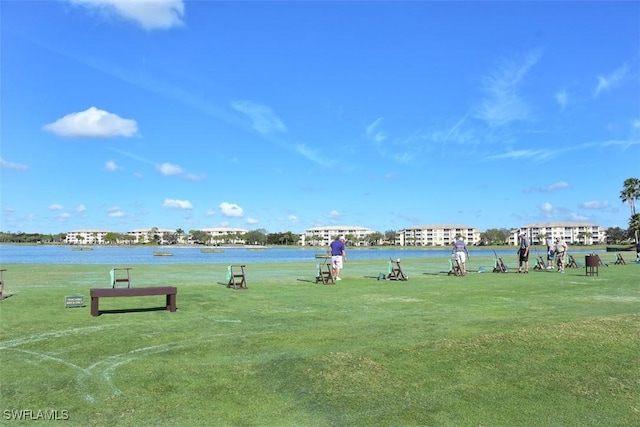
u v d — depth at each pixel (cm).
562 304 1463
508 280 2244
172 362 817
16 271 2644
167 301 1329
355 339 978
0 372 753
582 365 841
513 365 835
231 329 1073
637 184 10700
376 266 3394
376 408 661
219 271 2805
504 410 672
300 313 1295
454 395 714
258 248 19962
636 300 1551
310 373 770
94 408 627
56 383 710
